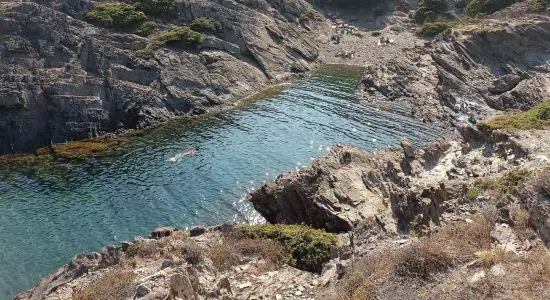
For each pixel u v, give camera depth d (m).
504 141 28.78
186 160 42.88
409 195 23.75
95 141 49.91
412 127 50.25
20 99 48.56
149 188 37.62
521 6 74.38
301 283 16.94
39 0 62.59
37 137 49.00
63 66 53.91
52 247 29.89
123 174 40.38
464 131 32.56
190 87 60.56
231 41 72.44
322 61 85.31
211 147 45.97
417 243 14.26
